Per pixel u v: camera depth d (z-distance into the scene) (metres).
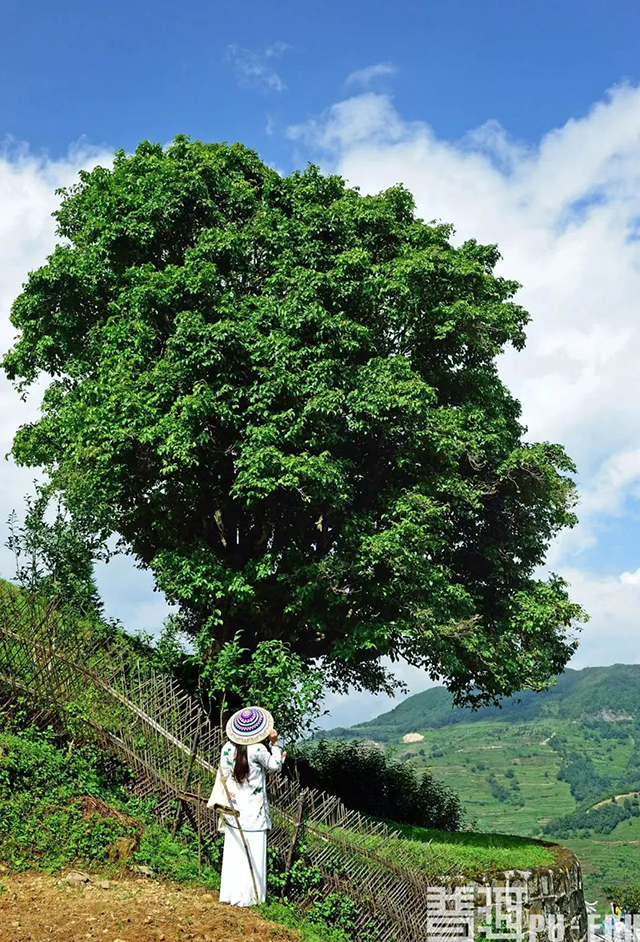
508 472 18.45
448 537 19.89
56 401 18.16
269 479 15.16
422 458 17.98
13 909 8.00
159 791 11.47
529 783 176.00
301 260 17.47
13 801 9.98
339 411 15.83
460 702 20.14
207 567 16.11
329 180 18.84
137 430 15.86
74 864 9.43
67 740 11.94
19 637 12.49
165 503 17.86
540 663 18.66
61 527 18.19
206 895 9.39
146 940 7.57
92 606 16.73
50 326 18.39
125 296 17.06
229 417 15.53
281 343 15.86
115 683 12.44
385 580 16.75
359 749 22.73
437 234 19.25
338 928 11.04
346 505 17.33
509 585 19.66
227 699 17.03
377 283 17.45
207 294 16.31
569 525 19.42
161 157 19.03
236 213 18.75
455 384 19.33
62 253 18.25
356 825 12.90
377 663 21.38
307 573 16.19
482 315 18.36
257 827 9.52
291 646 18.59
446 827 21.73
